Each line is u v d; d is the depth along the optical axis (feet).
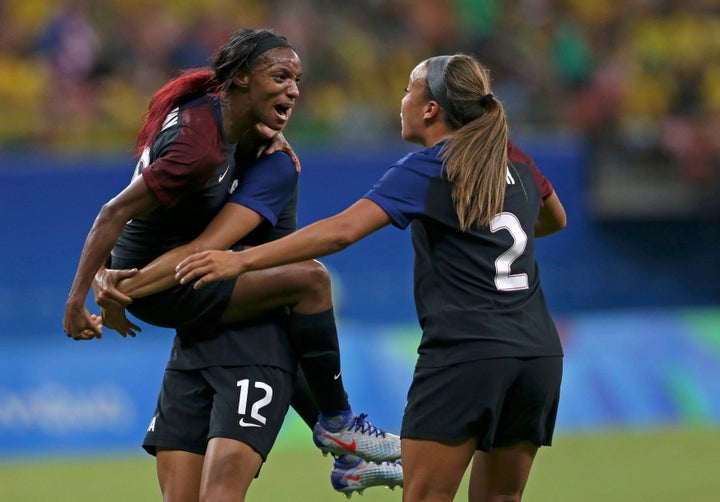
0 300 136.67
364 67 167.43
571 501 82.48
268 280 48.93
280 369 49.83
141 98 151.33
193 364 49.70
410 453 46.62
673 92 174.19
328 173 144.36
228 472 47.21
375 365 120.67
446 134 48.06
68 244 138.62
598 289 153.99
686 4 186.91
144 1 164.35
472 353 45.55
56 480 94.58
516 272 46.91
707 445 107.96
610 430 119.14
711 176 159.63
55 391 113.70
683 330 131.13
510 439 47.83
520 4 179.22
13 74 150.20
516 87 166.30
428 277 47.26
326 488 90.27
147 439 50.55
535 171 49.75
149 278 47.06
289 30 165.37
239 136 48.34
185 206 48.06
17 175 137.39
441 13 176.04
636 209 155.84
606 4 183.73
